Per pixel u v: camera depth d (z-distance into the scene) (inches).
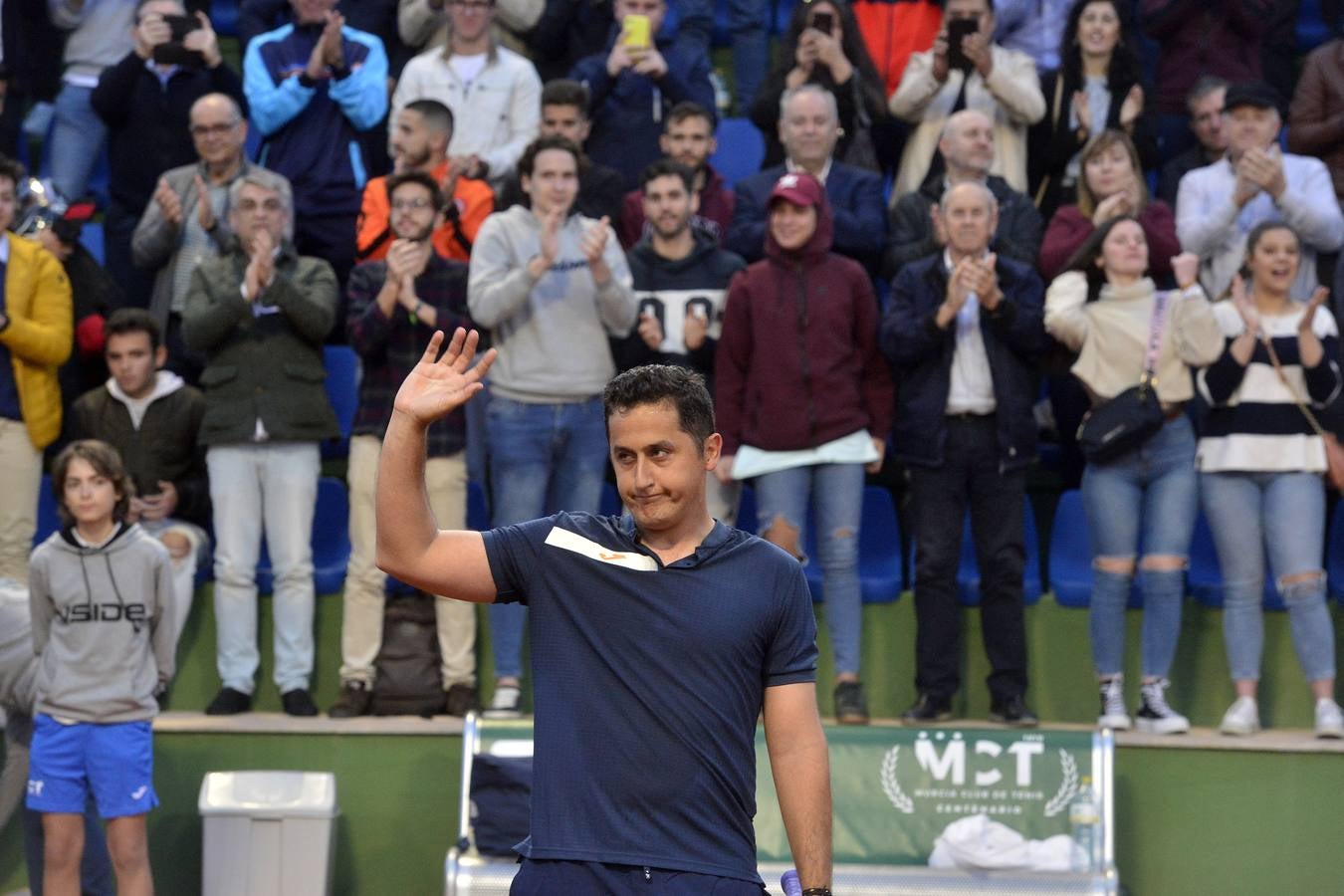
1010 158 1056.2
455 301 929.5
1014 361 881.5
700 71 1122.0
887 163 1120.8
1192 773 861.8
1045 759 832.9
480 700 941.2
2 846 894.4
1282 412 870.4
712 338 933.2
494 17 1198.3
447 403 414.6
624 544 426.3
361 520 909.8
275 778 839.1
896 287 889.5
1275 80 1161.4
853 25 1083.9
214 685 943.0
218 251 1025.5
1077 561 948.6
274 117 1080.2
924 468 883.4
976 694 927.0
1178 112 1140.5
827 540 881.5
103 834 833.5
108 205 1200.2
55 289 949.2
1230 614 883.4
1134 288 876.0
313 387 924.0
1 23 1192.8
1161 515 874.1
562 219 908.6
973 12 1051.9
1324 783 852.6
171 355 1034.1
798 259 889.5
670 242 943.0
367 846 879.1
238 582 917.8
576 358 903.7
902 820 829.2
